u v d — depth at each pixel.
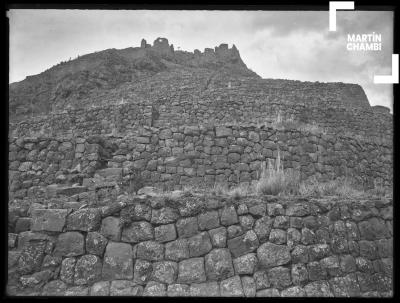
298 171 12.33
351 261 5.81
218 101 22.23
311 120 23.11
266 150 12.70
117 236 5.66
